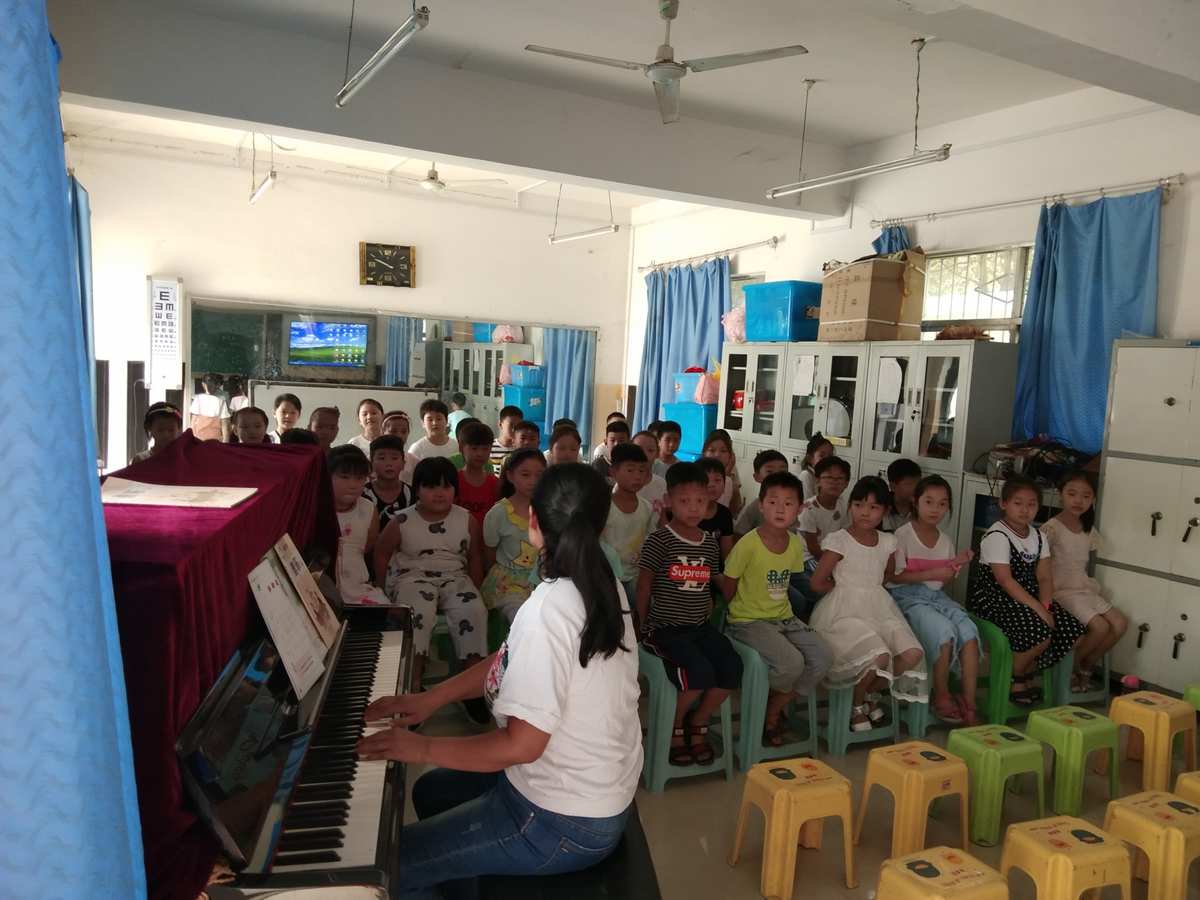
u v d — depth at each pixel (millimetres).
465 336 8453
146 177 7035
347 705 1682
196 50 4426
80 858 625
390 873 1131
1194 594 3727
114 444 7055
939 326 5668
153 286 7082
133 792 678
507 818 1515
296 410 5324
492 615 3445
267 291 7570
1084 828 2061
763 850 2305
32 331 595
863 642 3062
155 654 944
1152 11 3230
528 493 3330
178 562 983
